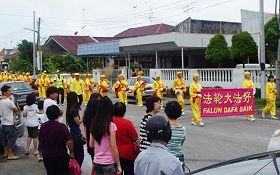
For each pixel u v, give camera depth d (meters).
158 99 6.52
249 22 35.75
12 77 36.91
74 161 7.09
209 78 28.12
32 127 11.15
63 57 50.19
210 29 41.19
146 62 41.75
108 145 5.88
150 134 4.18
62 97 26.27
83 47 42.84
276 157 3.54
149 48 34.53
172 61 40.59
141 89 24.30
